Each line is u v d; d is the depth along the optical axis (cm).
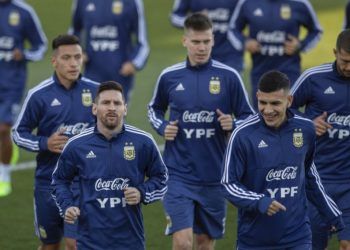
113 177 2698
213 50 5006
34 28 4628
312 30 4662
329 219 2812
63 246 3600
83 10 4841
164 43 7662
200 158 3162
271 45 4641
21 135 3106
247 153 2678
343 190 3089
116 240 2712
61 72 3094
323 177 3102
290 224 2711
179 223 3098
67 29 8219
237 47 4681
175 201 3119
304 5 4609
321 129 3022
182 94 3162
